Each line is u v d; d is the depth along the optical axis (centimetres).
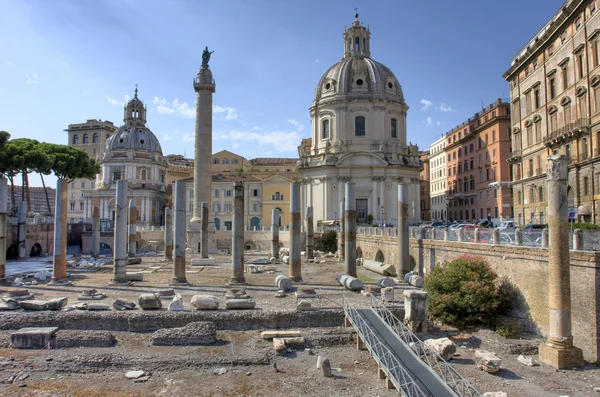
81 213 13075
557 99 4884
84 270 4309
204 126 5591
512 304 2494
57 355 2036
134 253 5041
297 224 3519
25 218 5681
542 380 1852
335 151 8000
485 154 8262
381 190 7775
